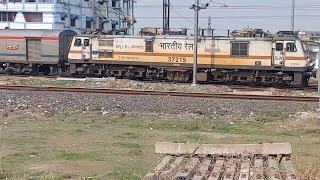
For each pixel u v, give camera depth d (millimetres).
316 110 19328
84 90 24438
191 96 23156
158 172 7633
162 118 17938
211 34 35656
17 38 40562
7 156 11156
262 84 34125
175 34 36656
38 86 27000
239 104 20781
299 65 32594
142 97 22453
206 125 16406
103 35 37281
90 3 70688
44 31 40750
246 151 8922
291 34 33750
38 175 9398
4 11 65000
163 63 35562
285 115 18594
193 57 34125
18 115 18078
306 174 8164
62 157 11133
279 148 8859
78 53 37719
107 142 13266
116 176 9328
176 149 9078
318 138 14406
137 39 36156
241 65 33844
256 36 34438
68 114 18578
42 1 63938
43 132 14641
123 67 37031
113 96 22625
